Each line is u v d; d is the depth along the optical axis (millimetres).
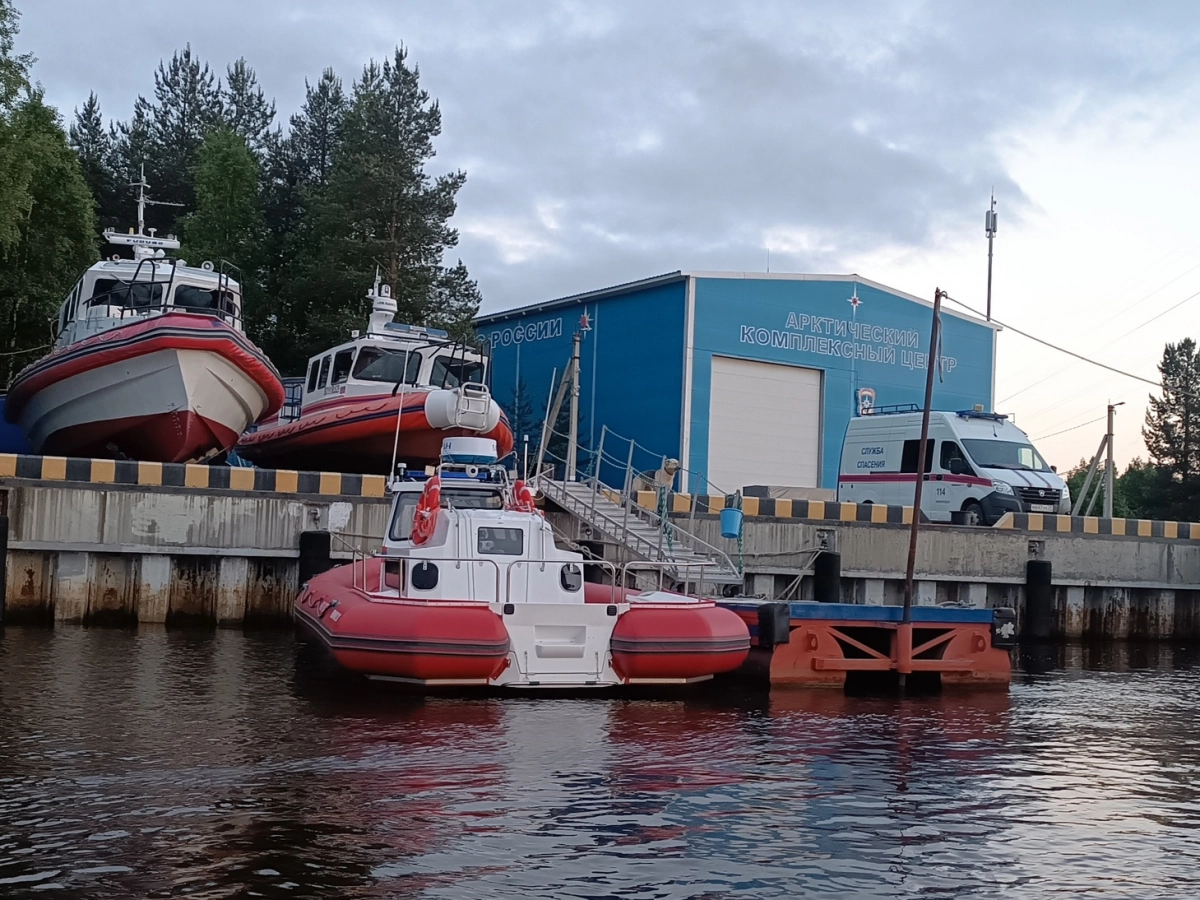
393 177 32625
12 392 20031
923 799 7219
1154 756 8914
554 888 5301
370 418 19281
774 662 12016
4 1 24266
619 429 29594
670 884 5422
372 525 16156
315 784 7035
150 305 19172
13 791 6633
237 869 5398
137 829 5973
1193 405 59188
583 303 31125
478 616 10414
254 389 18141
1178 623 22156
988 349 32969
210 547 15477
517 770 7590
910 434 23016
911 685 12742
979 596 20453
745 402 28750
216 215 42438
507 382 33781
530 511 11703
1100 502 60844
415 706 9875
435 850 5793
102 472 15094
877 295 30875
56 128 31422
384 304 21125
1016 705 11492
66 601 14930
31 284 31031
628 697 10930
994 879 5672
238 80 50812
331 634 10641
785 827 6445
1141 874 5816
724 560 16797
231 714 9180
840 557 18688
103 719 8734
